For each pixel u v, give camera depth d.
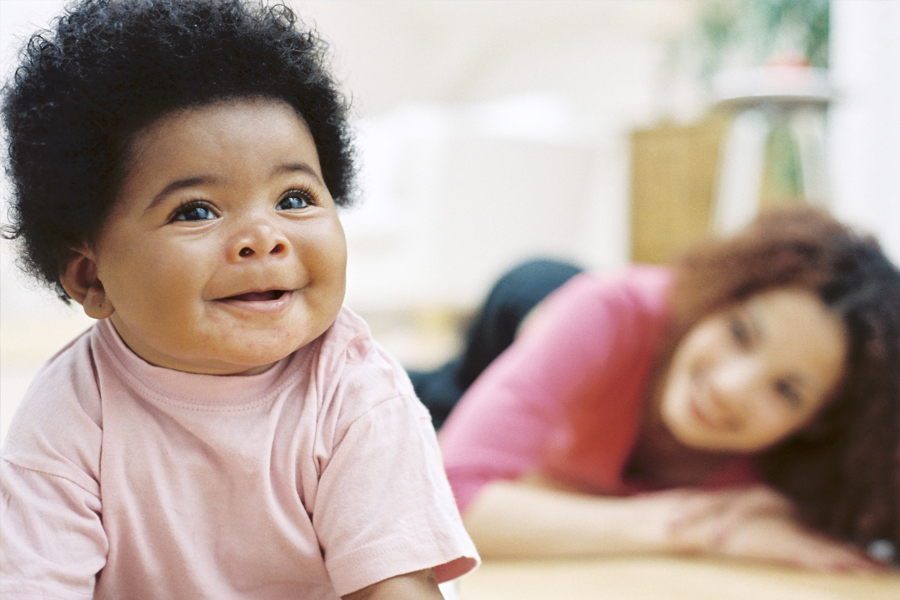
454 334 2.62
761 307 1.00
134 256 0.40
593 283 1.15
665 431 1.12
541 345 1.08
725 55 2.61
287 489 0.44
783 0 2.30
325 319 0.44
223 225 0.41
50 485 0.42
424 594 0.44
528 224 2.72
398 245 2.61
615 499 1.14
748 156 1.93
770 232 1.04
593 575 0.95
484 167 2.60
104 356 0.46
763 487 1.12
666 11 3.09
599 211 2.88
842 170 1.98
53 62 0.41
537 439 1.01
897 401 0.99
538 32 3.77
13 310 3.04
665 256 2.74
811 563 0.99
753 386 0.99
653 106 3.21
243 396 0.45
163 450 0.44
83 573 0.42
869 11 1.89
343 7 3.81
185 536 0.44
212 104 0.41
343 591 0.44
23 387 1.77
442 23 3.95
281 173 0.42
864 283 0.99
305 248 0.42
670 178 2.71
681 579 0.95
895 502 1.03
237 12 0.43
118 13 0.42
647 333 1.09
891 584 0.95
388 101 4.11
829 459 1.06
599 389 1.07
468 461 0.99
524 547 0.99
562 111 3.20
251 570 0.45
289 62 0.44
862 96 1.89
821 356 0.97
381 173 2.66
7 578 0.40
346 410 0.46
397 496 0.44
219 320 0.41
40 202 0.41
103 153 0.40
